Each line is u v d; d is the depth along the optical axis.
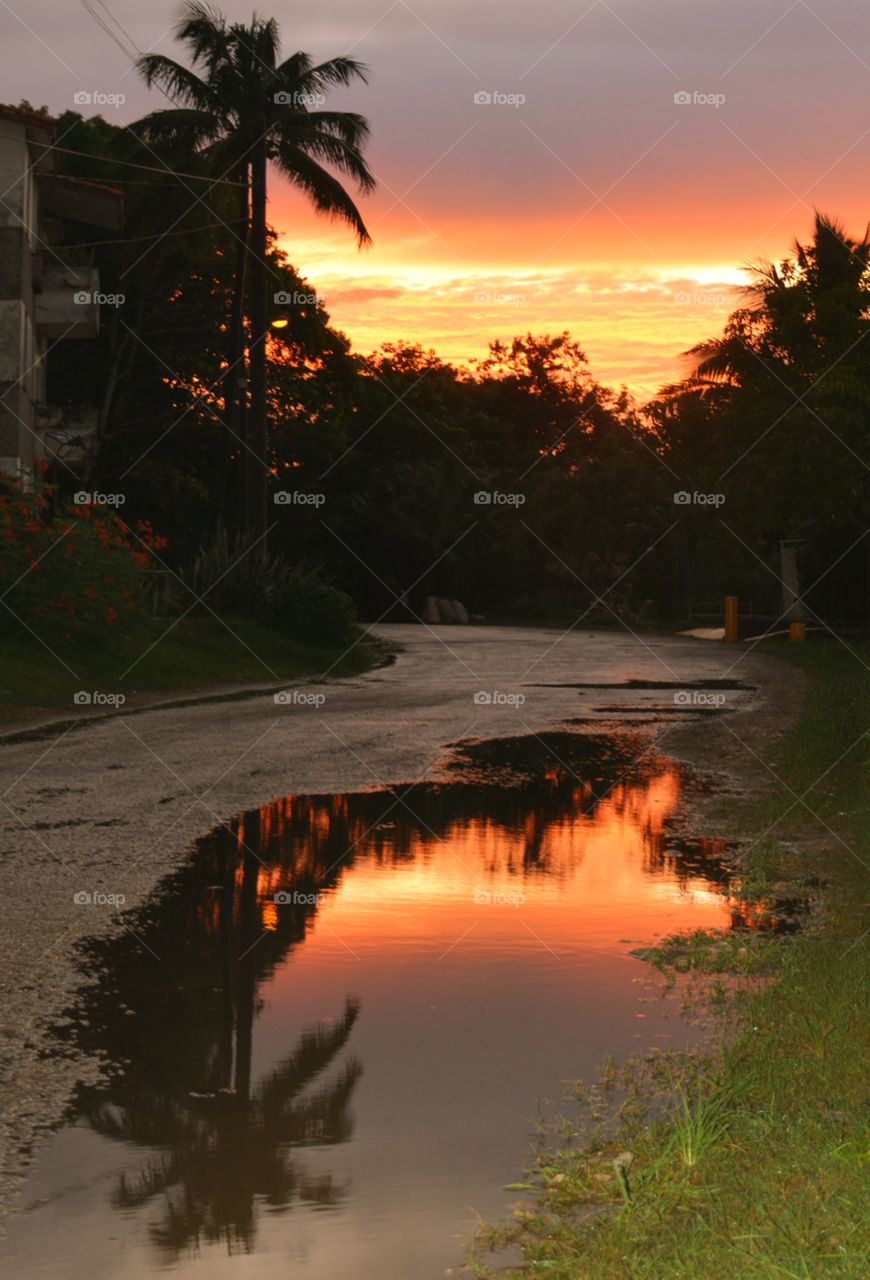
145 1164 4.39
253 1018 5.93
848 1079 4.83
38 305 33.66
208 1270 3.70
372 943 7.25
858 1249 3.41
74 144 46.72
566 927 7.61
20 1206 4.09
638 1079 5.14
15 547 22.97
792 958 6.61
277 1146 4.52
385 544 66.44
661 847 10.10
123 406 46.91
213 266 45.88
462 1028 5.78
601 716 20.31
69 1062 5.35
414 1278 3.66
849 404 35.53
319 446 61.53
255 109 33.66
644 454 66.19
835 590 45.19
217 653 27.25
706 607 59.25
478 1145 4.52
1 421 30.84
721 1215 3.72
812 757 13.99
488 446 82.62
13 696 19.23
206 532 51.22
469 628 55.16
